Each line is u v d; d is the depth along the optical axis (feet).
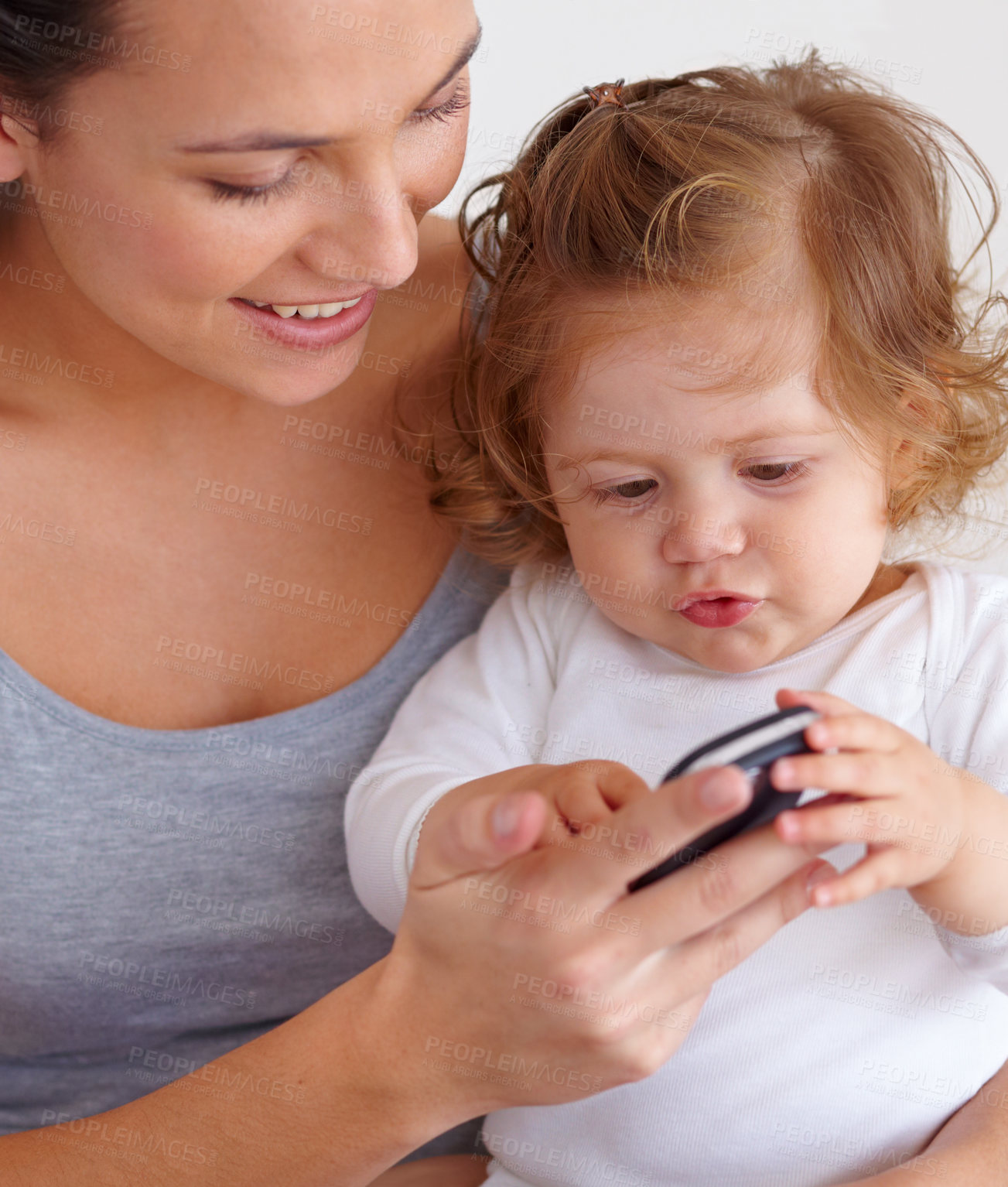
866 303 3.33
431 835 2.57
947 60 5.05
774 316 3.15
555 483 3.44
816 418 3.12
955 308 3.86
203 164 2.49
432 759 3.51
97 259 2.76
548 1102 2.67
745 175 3.30
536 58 5.28
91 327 3.26
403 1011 2.63
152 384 3.39
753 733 2.33
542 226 3.49
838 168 3.40
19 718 3.36
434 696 3.72
